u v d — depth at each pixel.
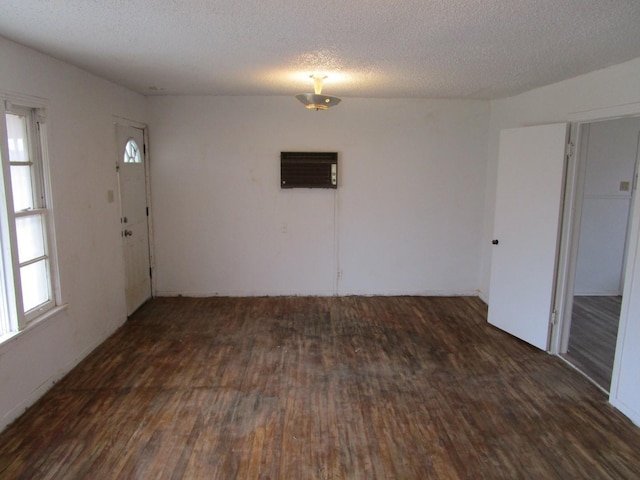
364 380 3.36
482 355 3.82
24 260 2.97
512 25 2.30
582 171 3.64
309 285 5.44
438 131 5.17
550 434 2.69
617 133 5.27
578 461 2.45
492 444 2.59
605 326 4.57
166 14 2.20
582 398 3.12
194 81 4.07
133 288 4.78
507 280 4.27
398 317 4.75
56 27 2.43
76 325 3.54
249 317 4.71
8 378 2.71
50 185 3.15
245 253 5.34
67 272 3.39
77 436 2.62
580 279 5.62
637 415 2.79
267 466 2.38
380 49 2.82
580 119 3.49
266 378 3.38
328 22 2.29
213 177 5.16
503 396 3.14
